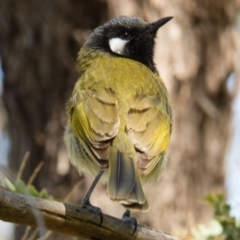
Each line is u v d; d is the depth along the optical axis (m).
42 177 16.00
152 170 10.38
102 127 9.77
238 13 16.98
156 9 15.98
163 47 16.14
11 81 16.34
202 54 16.53
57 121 15.98
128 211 9.96
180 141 16.38
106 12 15.73
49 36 15.95
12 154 16.47
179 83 16.27
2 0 16.14
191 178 16.41
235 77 17.03
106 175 10.62
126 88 10.59
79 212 8.73
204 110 16.58
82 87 10.73
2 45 16.39
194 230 10.98
